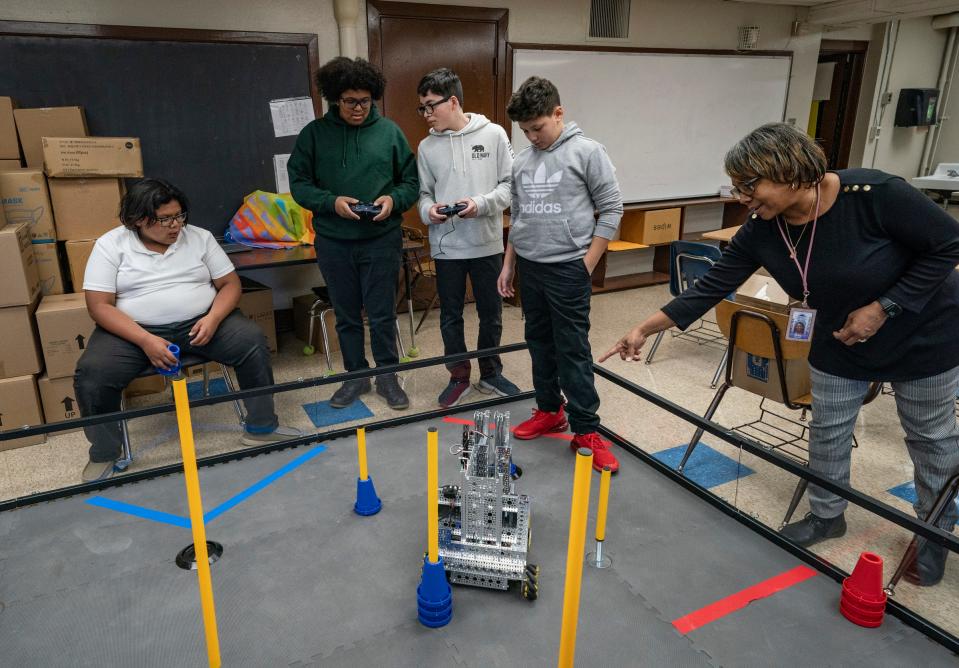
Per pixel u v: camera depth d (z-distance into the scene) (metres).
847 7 5.38
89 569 1.67
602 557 1.71
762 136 1.39
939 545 1.47
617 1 4.87
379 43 4.09
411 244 3.65
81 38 3.27
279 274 4.11
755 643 1.43
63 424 2.09
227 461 2.21
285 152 3.95
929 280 1.43
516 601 1.56
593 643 1.43
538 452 2.29
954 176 6.40
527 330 2.31
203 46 3.57
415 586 1.60
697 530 1.84
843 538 1.74
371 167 2.67
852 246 1.48
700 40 5.36
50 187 2.83
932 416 1.67
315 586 1.60
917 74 7.01
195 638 1.44
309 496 2.00
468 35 4.36
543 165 2.05
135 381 3.07
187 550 1.74
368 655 1.39
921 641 1.43
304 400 2.39
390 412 2.56
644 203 5.46
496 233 2.75
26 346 2.62
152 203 2.33
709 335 4.11
